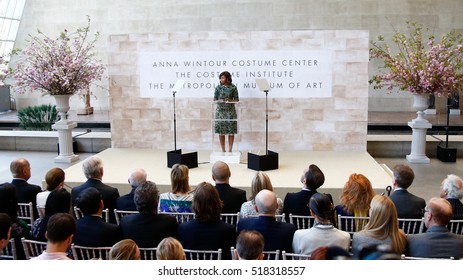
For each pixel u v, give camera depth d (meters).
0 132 11.91
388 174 7.65
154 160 8.69
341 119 9.23
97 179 5.25
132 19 19.22
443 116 17.12
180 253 2.87
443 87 9.45
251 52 9.12
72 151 10.35
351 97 9.15
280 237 3.82
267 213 3.88
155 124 9.62
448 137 10.84
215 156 8.47
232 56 9.17
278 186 6.93
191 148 9.60
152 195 3.94
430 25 18.02
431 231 3.57
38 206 4.81
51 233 3.18
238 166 8.19
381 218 3.41
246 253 2.92
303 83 9.15
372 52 10.41
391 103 18.64
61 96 9.80
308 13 18.36
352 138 9.27
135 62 9.45
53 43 9.71
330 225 3.63
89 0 19.34
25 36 19.94
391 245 3.36
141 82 9.50
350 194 4.45
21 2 19.48
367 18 18.19
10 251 4.15
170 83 9.43
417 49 9.72
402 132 15.03
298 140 9.34
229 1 18.61
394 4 18.03
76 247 3.67
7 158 10.66
